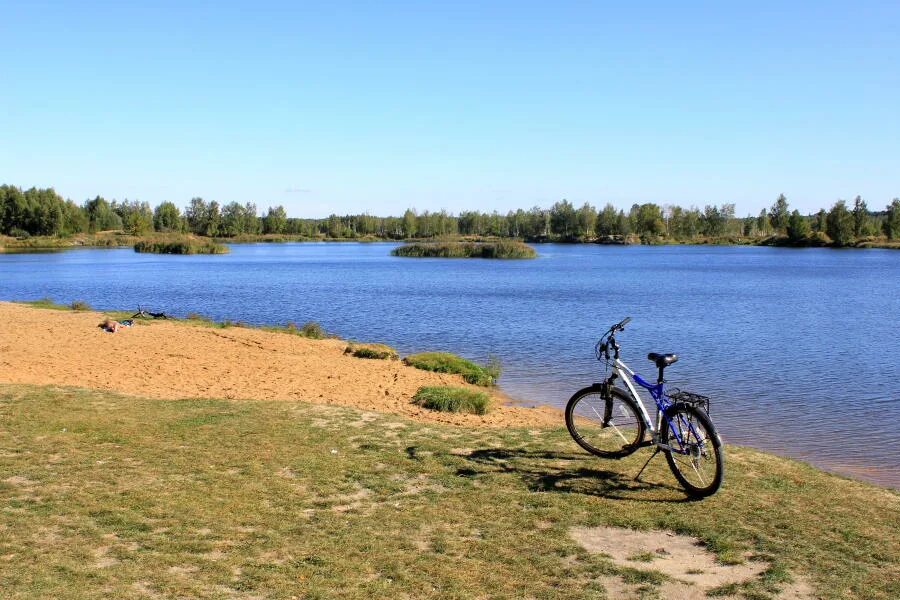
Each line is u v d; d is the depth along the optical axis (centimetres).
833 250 15075
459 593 507
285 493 716
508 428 1018
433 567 548
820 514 674
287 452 859
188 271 8088
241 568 537
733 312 3947
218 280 6688
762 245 18388
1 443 870
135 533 598
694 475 747
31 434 915
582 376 2058
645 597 507
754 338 2905
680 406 739
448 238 18038
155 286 5903
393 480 763
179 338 2191
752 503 700
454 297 4975
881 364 2266
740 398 1738
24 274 7325
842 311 3975
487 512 673
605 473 792
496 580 529
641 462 833
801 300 4653
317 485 742
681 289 5647
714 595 512
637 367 2233
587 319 3625
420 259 11731
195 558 550
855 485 774
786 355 2466
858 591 518
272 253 14450
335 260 11256
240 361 1819
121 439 902
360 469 798
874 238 15962
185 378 1533
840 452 1257
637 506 691
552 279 6950
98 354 1781
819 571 551
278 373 1672
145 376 1522
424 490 734
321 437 935
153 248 13812
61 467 780
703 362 2314
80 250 14512
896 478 1093
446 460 834
